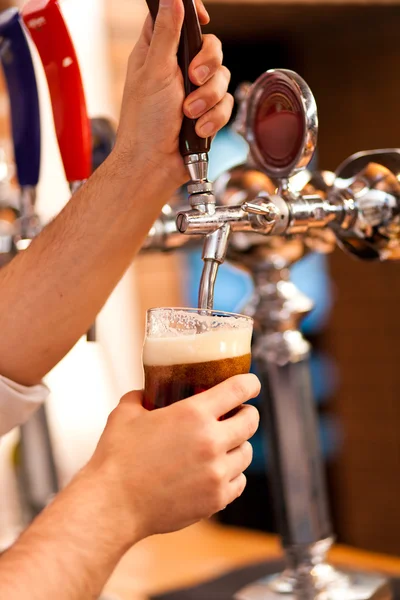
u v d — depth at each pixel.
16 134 1.04
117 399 1.87
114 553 0.67
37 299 0.90
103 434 0.71
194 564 1.34
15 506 1.45
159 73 0.79
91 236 0.88
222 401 0.68
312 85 4.59
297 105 0.80
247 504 4.28
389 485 4.41
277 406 0.99
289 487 0.99
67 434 1.70
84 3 2.02
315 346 4.64
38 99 1.03
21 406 0.93
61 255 0.89
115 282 0.91
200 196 0.75
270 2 3.27
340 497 4.57
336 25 3.95
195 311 0.70
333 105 4.52
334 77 4.48
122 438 0.69
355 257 0.91
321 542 1.00
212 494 0.67
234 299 4.17
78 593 0.65
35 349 0.91
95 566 0.66
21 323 0.90
